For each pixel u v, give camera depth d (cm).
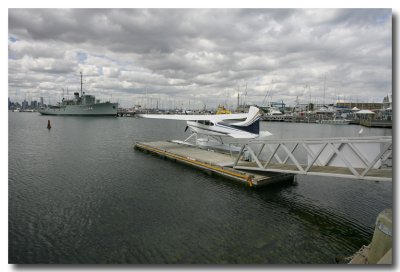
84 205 1044
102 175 1501
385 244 584
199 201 1101
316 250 750
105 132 4162
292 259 702
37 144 2711
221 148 2125
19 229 845
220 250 738
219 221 916
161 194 1180
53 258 693
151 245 758
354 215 995
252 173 1389
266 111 11075
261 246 764
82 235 810
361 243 794
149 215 955
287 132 5178
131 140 3222
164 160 1938
